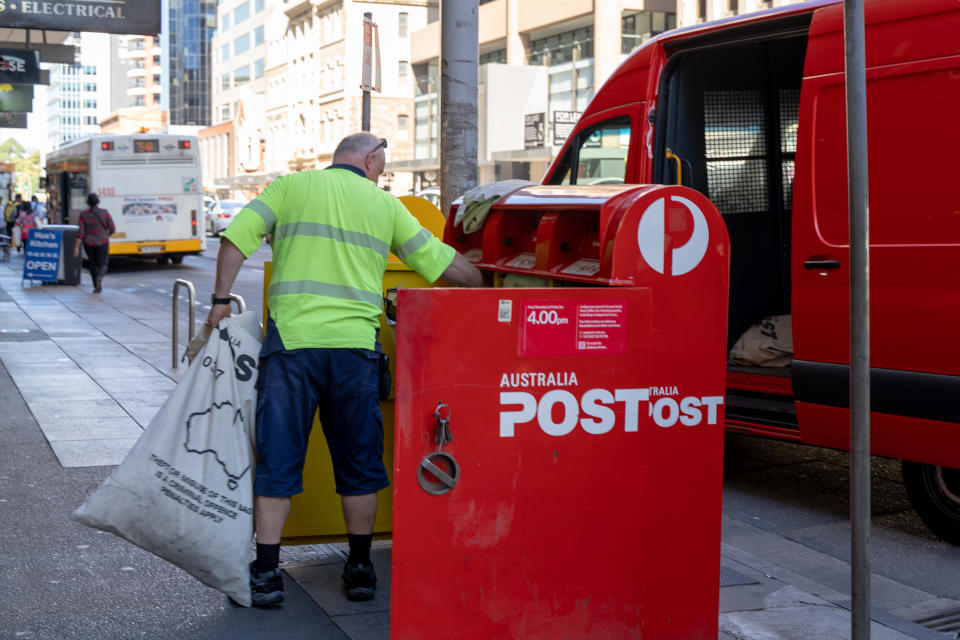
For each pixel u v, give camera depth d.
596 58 44.69
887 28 5.19
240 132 102.06
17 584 4.32
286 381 4.00
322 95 80.50
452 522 3.22
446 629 3.24
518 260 4.27
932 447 5.04
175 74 140.12
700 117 7.06
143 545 3.93
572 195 3.90
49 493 5.66
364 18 9.09
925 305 4.99
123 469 3.89
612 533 3.40
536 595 3.33
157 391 8.84
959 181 4.87
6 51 19.64
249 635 3.84
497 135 46.06
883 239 5.16
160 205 25.78
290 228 4.07
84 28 13.12
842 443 5.54
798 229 5.62
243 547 3.96
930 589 4.82
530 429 3.28
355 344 4.05
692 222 3.51
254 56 103.31
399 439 3.15
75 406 8.11
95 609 4.07
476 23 8.27
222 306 4.04
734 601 4.36
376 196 4.14
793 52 7.38
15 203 36.53
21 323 14.18
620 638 3.45
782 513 5.98
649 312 3.40
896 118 5.12
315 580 4.43
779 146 7.43
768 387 6.53
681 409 3.56
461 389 3.20
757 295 7.41
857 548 3.12
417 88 62.06
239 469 3.98
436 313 3.16
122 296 19.00
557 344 3.29
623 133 7.12
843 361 5.43
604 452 3.38
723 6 39.03
